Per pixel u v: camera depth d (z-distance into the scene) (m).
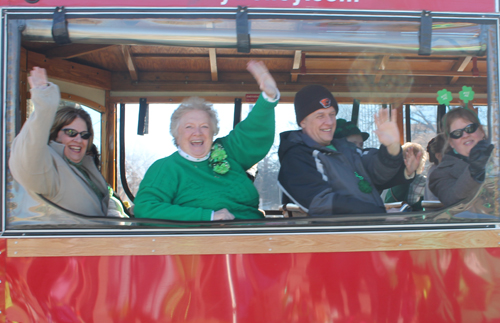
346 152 2.04
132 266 1.60
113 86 3.01
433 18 1.66
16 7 1.58
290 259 1.61
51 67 2.62
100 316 1.59
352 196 1.86
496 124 1.66
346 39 1.65
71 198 1.78
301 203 1.85
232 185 1.89
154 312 1.59
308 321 1.60
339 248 1.61
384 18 1.64
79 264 1.59
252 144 2.03
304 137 2.02
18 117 1.58
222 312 1.59
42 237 1.58
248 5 1.62
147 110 3.04
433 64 2.69
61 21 1.58
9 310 1.59
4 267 1.58
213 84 3.01
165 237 1.60
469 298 1.64
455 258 1.65
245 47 1.64
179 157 1.93
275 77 2.91
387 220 1.64
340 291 1.61
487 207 1.67
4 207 1.58
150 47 2.63
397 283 1.62
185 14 1.60
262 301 1.60
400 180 2.09
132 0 1.61
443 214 1.65
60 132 2.03
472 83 2.89
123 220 1.58
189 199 1.81
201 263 1.60
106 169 3.02
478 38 1.67
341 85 2.84
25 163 1.55
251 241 1.60
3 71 1.57
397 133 1.89
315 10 1.63
